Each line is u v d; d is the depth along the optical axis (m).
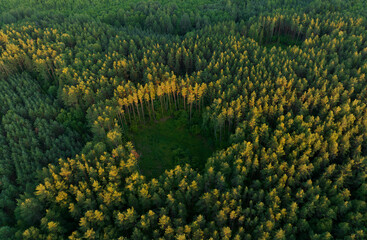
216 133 91.62
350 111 80.88
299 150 70.62
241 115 86.25
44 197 61.12
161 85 92.69
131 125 95.62
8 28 142.50
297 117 77.31
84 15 162.62
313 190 59.78
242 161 68.19
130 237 60.06
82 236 55.81
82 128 91.69
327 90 89.56
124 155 74.38
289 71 98.62
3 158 77.00
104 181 66.31
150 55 115.75
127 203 64.75
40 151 77.25
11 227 60.50
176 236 54.12
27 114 93.44
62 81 103.88
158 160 85.38
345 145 68.50
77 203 61.81
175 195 64.31
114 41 131.00
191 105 95.81
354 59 103.19
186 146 89.94
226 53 111.12
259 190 61.16
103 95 96.00
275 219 56.56
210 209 61.75
